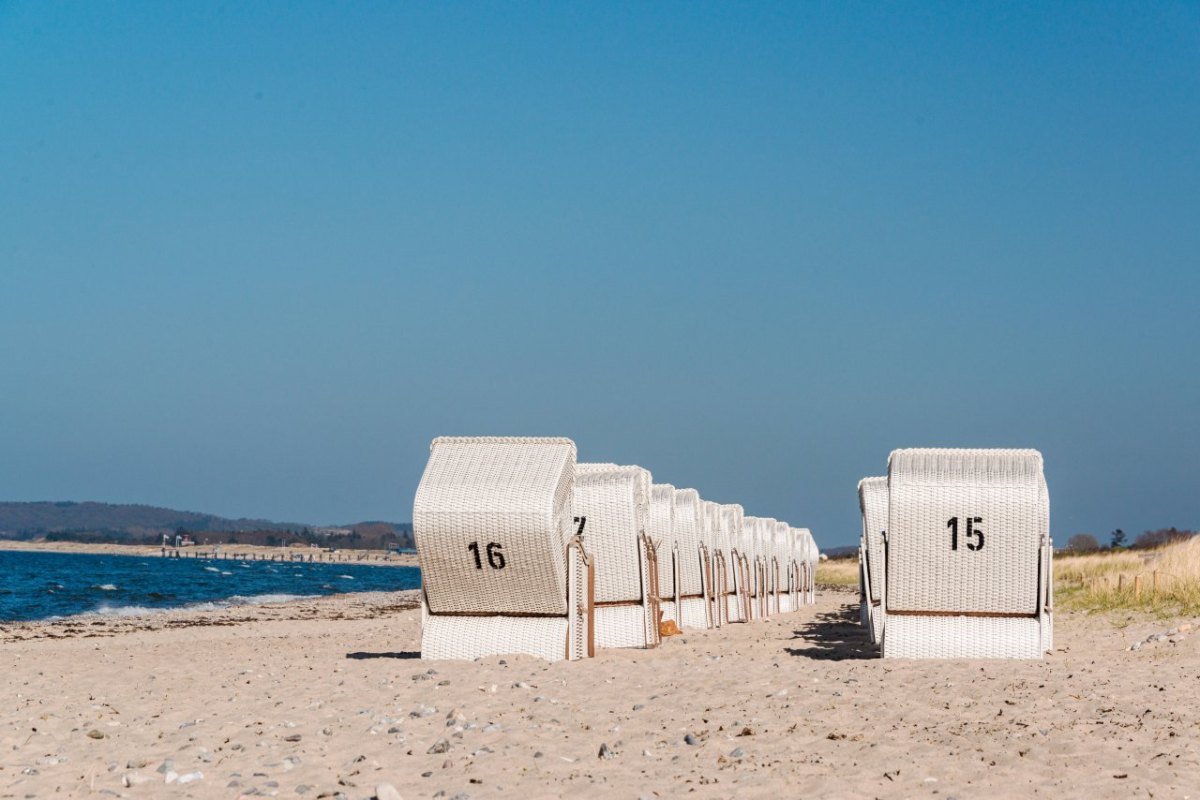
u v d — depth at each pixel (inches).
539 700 460.4
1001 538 609.0
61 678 606.9
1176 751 343.6
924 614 622.5
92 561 6338.6
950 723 392.8
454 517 616.7
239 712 459.5
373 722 427.2
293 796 325.7
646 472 818.2
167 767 361.1
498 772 347.9
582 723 416.8
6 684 578.2
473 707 450.6
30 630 1270.9
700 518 1064.8
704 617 1039.6
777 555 1419.8
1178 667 524.4
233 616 1588.3
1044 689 452.8
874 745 363.9
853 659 667.4
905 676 507.5
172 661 742.5
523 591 628.1
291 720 437.4
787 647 770.2
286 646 899.4
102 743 406.0
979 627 611.5
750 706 437.4
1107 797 301.6
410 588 3191.4
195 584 3016.7
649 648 756.0
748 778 331.0
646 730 402.3
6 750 395.9
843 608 1530.5
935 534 613.6
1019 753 348.5
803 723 401.7
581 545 653.3
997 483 612.1
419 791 327.6
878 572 884.0
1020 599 610.5
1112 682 470.6
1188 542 1475.1
